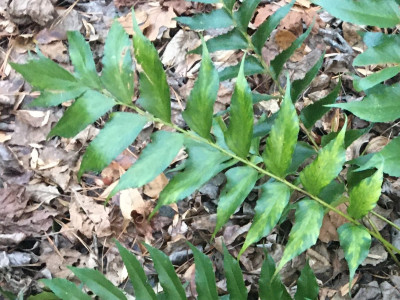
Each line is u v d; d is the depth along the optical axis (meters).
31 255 0.82
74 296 0.46
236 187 0.47
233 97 0.45
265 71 0.67
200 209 0.87
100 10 1.11
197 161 0.46
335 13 0.50
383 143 0.90
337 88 0.64
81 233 0.85
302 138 0.93
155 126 0.96
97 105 0.45
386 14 0.50
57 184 0.90
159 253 0.48
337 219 0.82
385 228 0.83
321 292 0.79
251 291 0.80
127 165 0.91
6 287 0.78
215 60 1.03
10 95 0.98
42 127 0.96
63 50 1.05
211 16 0.65
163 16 1.07
